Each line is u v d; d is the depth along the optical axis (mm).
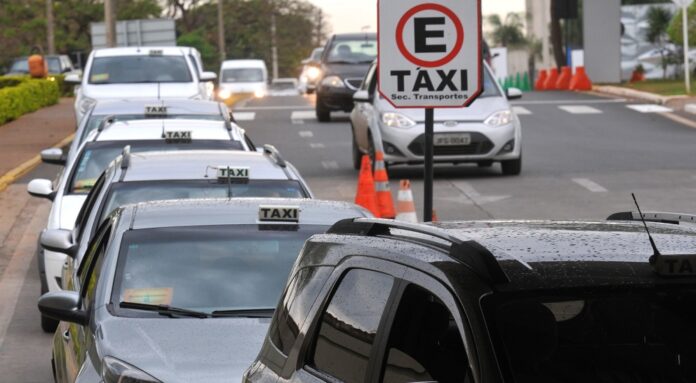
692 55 79188
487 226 7637
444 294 6406
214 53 166125
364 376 7004
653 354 6371
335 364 7406
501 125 34125
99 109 27109
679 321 6430
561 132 46594
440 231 7160
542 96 65000
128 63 41969
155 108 26672
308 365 7785
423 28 16156
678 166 35625
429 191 16453
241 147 21609
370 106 35750
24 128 53438
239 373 10258
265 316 11562
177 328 11188
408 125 34250
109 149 21766
